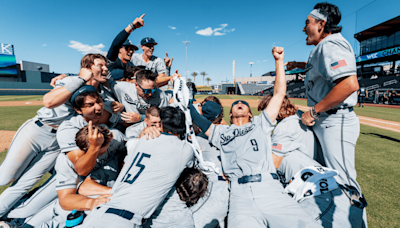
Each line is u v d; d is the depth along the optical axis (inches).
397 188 112.6
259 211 62.1
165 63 137.6
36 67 2048.5
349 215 63.7
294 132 82.0
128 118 88.7
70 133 66.2
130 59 123.3
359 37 983.6
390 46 877.2
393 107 648.4
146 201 57.4
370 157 164.4
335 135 74.9
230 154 75.4
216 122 99.3
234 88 2464.3
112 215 52.6
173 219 62.4
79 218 58.7
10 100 828.6
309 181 72.2
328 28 71.6
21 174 84.8
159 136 66.8
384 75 958.4
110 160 83.2
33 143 80.9
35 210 79.4
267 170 71.4
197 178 63.6
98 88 83.4
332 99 67.5
